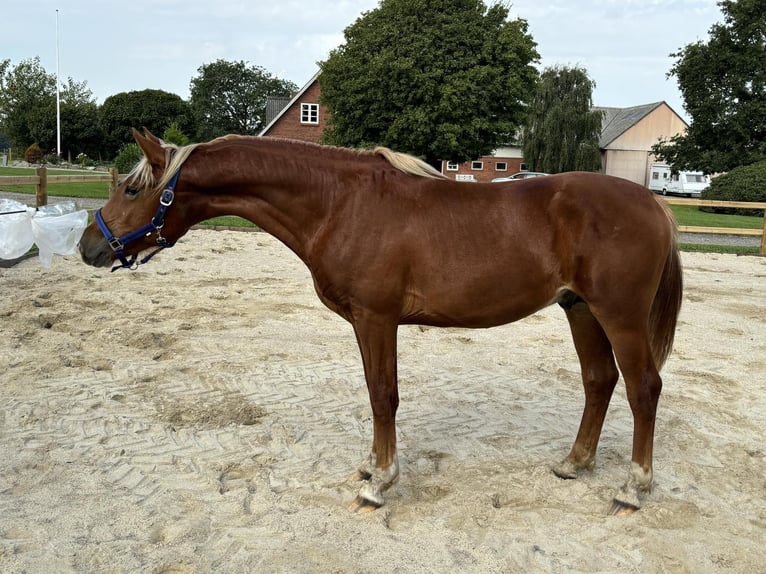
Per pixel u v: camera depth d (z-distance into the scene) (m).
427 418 4.21
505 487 3.24
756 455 3.73
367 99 29.53
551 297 2.91
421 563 2.58
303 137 39.41
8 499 3.01
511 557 2.63
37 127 52.25
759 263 12.20
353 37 30.84
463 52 29.19
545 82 43.47
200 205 3.01
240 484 3.24
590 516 2.97
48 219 8.62
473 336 6.43
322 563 2.56
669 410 4.43
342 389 4.67
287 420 4.08
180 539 2.70
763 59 32.50
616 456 3.67
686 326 7.01
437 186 2.94
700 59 34.16
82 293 7.41
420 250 2.82
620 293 2.78
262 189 2.95
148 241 3.00
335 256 2.85
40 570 2.47
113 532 2.76
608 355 3.25
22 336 5.57
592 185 2.86
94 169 39.34
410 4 28.98
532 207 2.86
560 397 4.68
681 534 2.83
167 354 5.32
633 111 56.34
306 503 3.04
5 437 3.69
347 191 2.89
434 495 3.18
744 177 25.67
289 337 6.00
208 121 78.31
